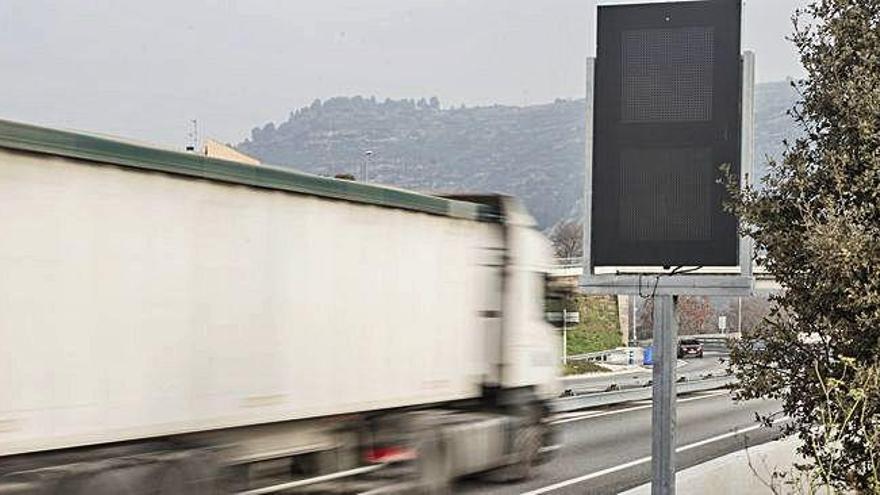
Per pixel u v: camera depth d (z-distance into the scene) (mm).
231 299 15641
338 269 18062
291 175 16797
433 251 20938
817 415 13891
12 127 12344
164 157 14367
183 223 14805
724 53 13977
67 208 13102
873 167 13820
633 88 14266
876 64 14305
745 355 15023
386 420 19734
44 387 12750
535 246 25281
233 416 15602
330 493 17859
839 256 13406
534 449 25312
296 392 16984
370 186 18812
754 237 14117
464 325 22094
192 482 14844
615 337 127812
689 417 44188
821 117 14750
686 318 143750
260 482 16516
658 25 14172
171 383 14516
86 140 13266
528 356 24812
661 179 14195
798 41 14820
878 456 13352
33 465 12750
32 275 12656
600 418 41719
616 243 14328
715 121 14023
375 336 19062
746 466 17000
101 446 13617
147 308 14156
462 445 21734
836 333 13922
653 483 14148
